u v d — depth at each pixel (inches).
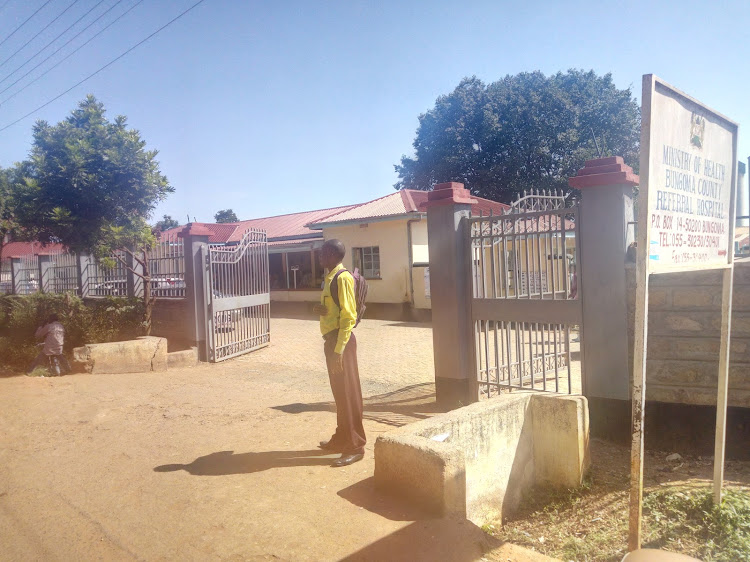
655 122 131.3
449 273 274.4
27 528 141.0
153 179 431.5
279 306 935.7
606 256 228.1
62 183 404.5
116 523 142.8
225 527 139.0
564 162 1143.0
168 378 349.7
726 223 168.1
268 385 329.4
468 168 1191.6
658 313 223.9
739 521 157.2
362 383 349.4
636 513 125.8
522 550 130.6
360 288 195.0
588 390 236.4
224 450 202.2
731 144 171.5
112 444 210.1
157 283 457.1
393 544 129.6
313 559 123.3
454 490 146.8
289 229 1010.7
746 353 210.5
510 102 1154.7
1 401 278.2
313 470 179.9
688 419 221.1
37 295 561.9
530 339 255.0
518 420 192.9
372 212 776.3
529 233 254.4
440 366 281.3
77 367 363.6
